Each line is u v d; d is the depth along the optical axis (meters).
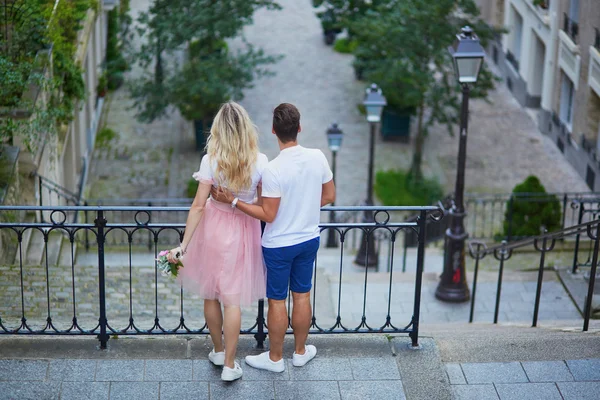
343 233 6.57
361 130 24.95
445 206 13.06
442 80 21.61
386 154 23.55
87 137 22.05
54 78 13.77
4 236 10.87
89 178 21.50
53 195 15.05
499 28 21.69
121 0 26.55
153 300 10.18
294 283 6.16
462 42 12.10
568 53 22.64
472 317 11.49
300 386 6.18
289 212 5.88
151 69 27.55
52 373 6.20
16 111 11.76
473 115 25.98
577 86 22.09
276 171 5.76
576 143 22.47
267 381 6.21
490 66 29.42
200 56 22.31
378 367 6.43
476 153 23.67
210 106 22.02
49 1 14.76
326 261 16.08
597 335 7.02
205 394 6.06
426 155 23.50
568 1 22.66
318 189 5.91
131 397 6.00
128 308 9.80
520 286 12.61
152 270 11.17
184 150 23.23
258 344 6.62
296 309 6.21
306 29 32.09
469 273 13.38
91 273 10.76
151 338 6.65
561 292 12.30
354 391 6.16
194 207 5.76
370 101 15.53
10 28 13.82
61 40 15.21
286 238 5.91
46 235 6.38
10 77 10.98
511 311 11.96
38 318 8.90
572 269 12.80
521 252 15.10
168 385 6.14
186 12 21.69
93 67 23.20
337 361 6.47
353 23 22.56
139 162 22.47
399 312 11.89
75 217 15.09
